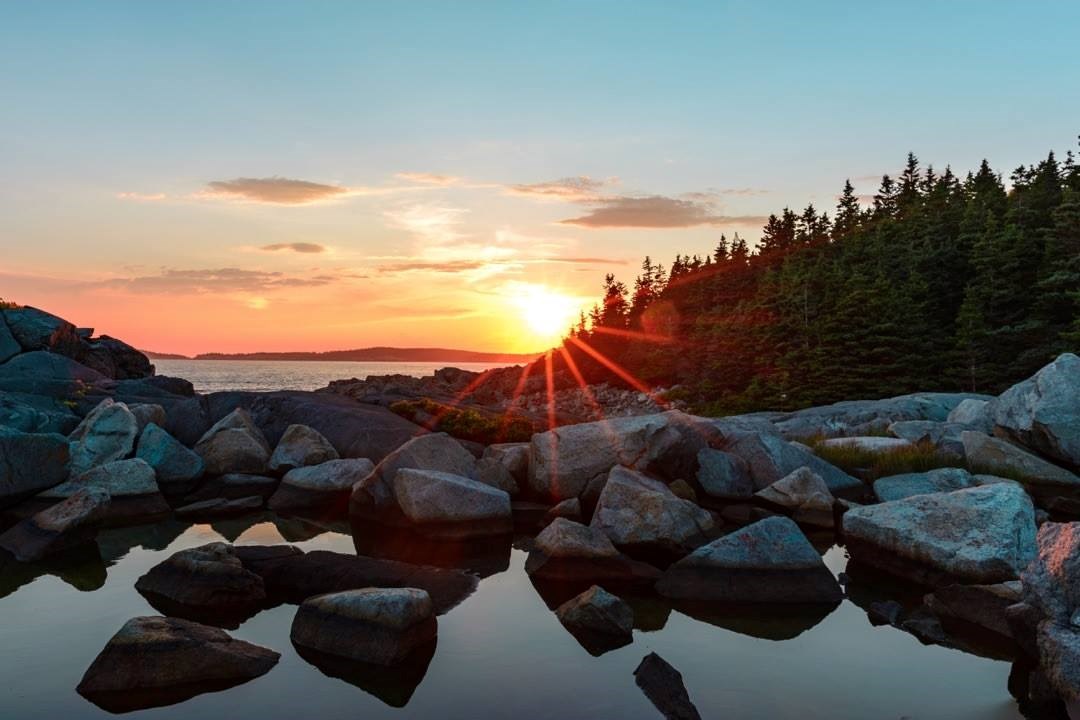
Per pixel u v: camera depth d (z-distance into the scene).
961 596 10.43
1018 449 19.98
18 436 16.86
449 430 26.09
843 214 113.06
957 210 82.44
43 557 13.43
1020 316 57.16
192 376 162.50
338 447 23.34
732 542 11.99
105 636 9.48
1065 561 8.20
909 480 18.09
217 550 11.64
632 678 8.26
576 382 107.31
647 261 134.25
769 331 69.50
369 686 8.02
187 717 7.26
